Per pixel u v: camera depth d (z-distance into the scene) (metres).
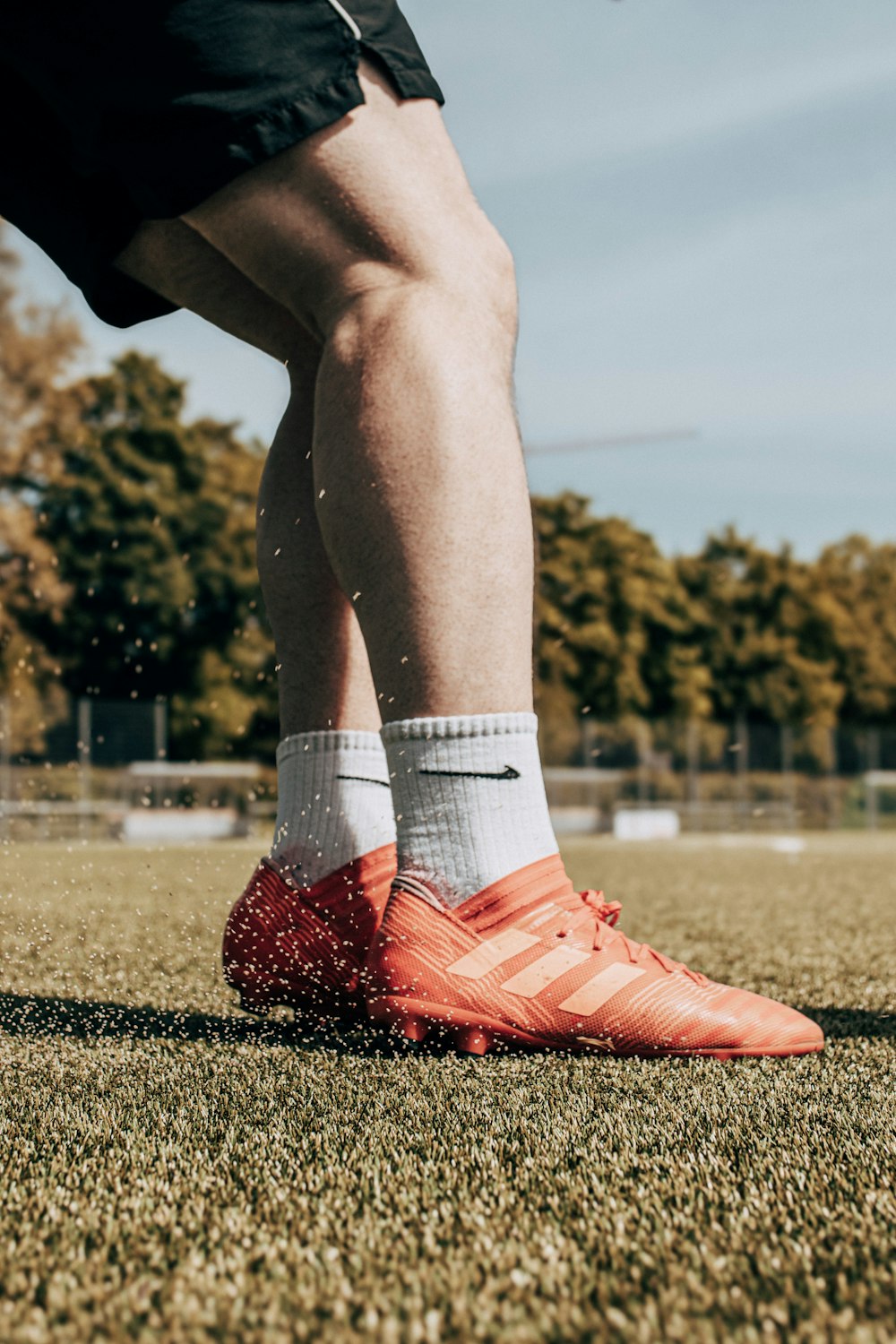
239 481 29.70
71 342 24.33
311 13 1.29
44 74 1.31
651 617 36.34
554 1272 0.65
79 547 27.31
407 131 1.36
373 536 1.31
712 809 29.62
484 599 1.33
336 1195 0.80
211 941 2.77
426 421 1.30
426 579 1.31
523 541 1.35
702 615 37.44
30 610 24.09
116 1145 0.93
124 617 27.34
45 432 24.89
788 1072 1.30
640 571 36.22
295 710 1.65
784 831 30.17
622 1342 0.56
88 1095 1.13
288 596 1.66
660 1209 0.77
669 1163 0.89
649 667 36.56
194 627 28.30
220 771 21.91
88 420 28.98
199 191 1.30
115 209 1.53
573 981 1.38
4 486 26.14
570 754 29.09
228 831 20.66
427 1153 0.91
